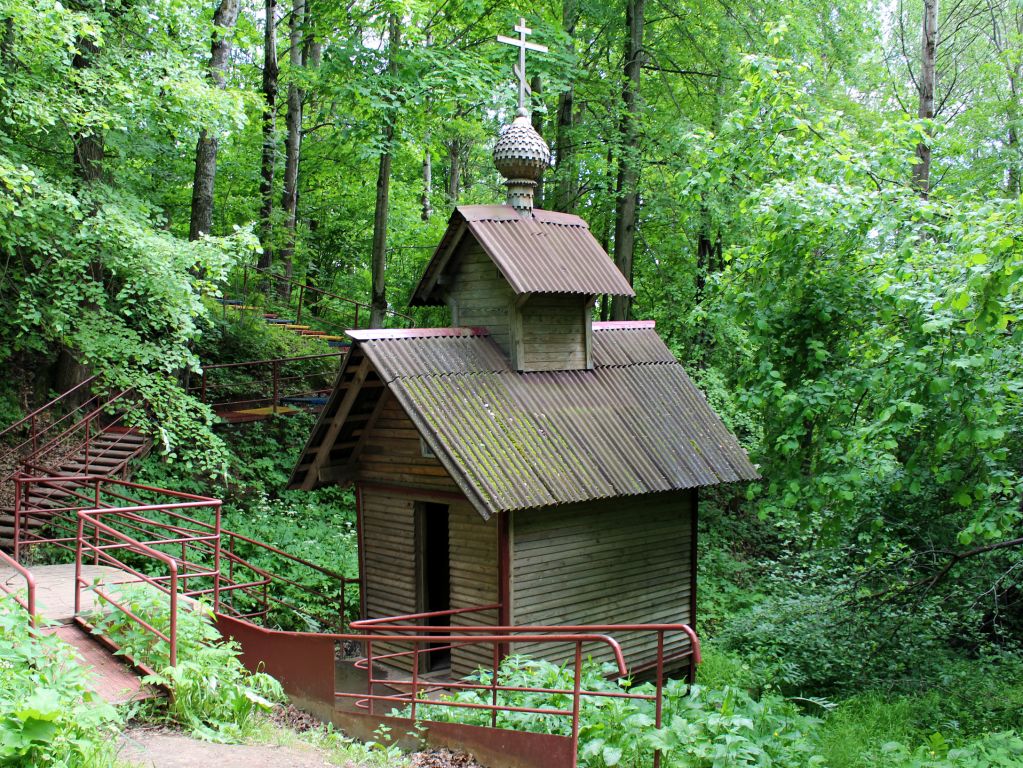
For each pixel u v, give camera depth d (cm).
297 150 2639
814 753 806
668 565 1230
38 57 1193
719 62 2081
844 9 2072
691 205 1314
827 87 2077
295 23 2097
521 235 1166
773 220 1048
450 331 1146
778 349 1116
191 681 715
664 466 1138
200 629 823
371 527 1236
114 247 1216
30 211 1089
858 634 1276
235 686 757
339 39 1894
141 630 799
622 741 631
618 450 1120
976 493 933
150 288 1227
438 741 742
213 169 1797
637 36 2119
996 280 784
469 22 1986
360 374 1094
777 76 1128
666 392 1266
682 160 2031
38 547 1289
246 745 681
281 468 1831
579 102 2452
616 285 1186
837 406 1022
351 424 1180
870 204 987
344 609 1296
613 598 1152
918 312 889
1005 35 2717
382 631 1201
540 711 662
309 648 883
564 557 1094
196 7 1386
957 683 1178
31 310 1256
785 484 1098
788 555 1805
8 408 1595
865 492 1100
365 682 1131
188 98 1290
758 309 1085
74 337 1212
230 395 1980
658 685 633
